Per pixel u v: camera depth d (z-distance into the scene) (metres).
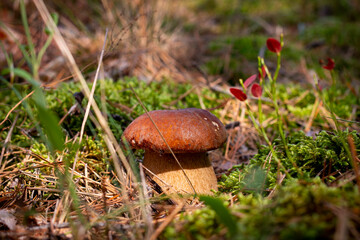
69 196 0.40
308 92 0.65
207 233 0.34
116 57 0.72
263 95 0.65
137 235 0.35
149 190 0.42
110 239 0.35
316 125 0.57
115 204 0.41
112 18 0.78
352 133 0.44
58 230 0.36
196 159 0.43
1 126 0.52
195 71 0.83
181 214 0.36
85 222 0.37
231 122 0.58
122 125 0.54
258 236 0.32
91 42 0.81
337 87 0.73
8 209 0.39
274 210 0.34
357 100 0.64
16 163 0.47
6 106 0.57
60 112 0.54
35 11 0.78
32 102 0.54
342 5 1.34
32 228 0.36
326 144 0.44
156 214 0.39
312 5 1.39
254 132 0.57
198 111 0.43
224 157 0.54
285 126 0.57
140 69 0.77
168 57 0.83
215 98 0.64
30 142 0.49
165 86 0.68
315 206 0.33
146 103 0.60
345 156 0.42
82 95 0.51
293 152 0.44
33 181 0.43
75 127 0.52
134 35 0.73
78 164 0.45
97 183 0.44
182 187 0.43
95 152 0.47
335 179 0.39
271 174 0.42
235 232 0.32
